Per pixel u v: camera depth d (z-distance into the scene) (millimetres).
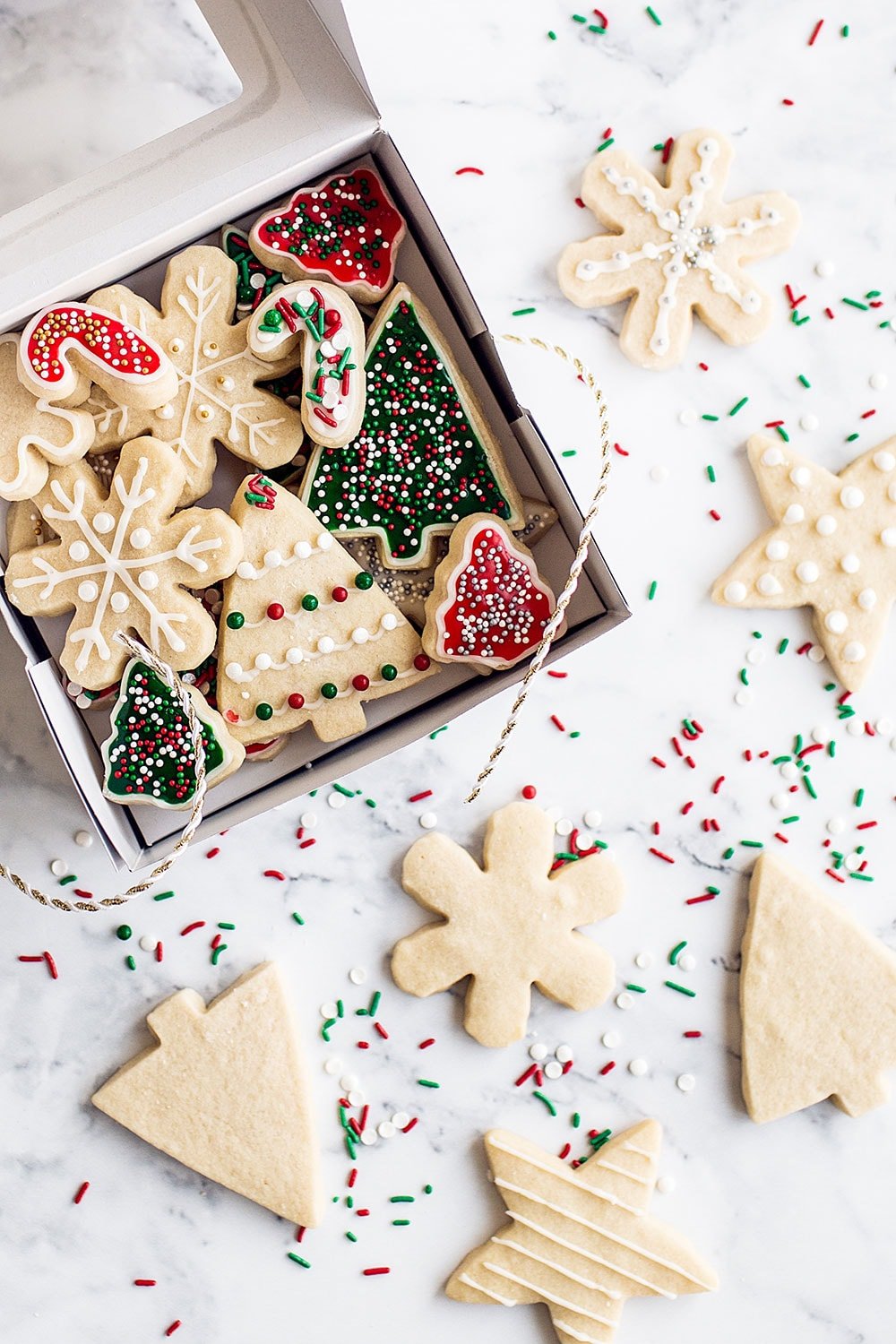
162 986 594
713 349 596
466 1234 597
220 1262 598
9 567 548
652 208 585
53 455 543
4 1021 594
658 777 597
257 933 594
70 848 592
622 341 588
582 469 592
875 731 598
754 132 597
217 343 553
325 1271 598
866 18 598
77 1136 596
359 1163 596
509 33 594
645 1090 598
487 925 584
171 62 594
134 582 545
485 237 594
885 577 585
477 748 594
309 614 553
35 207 540
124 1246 598
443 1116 596
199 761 524
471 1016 586
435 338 555
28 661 541
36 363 533
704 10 596
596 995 586
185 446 552
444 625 550
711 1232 598
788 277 597
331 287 547
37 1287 597
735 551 596
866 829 598
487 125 594
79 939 592
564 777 595
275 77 538
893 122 598
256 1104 584
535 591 552
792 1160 600
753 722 598
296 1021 588
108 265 536
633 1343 598
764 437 591
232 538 544
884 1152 601
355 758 544
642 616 596
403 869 586
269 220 550
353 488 555
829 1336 600
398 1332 598
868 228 598
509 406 559
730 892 598
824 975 586
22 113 591
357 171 555
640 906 597
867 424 597
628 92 595
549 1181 587
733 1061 598
